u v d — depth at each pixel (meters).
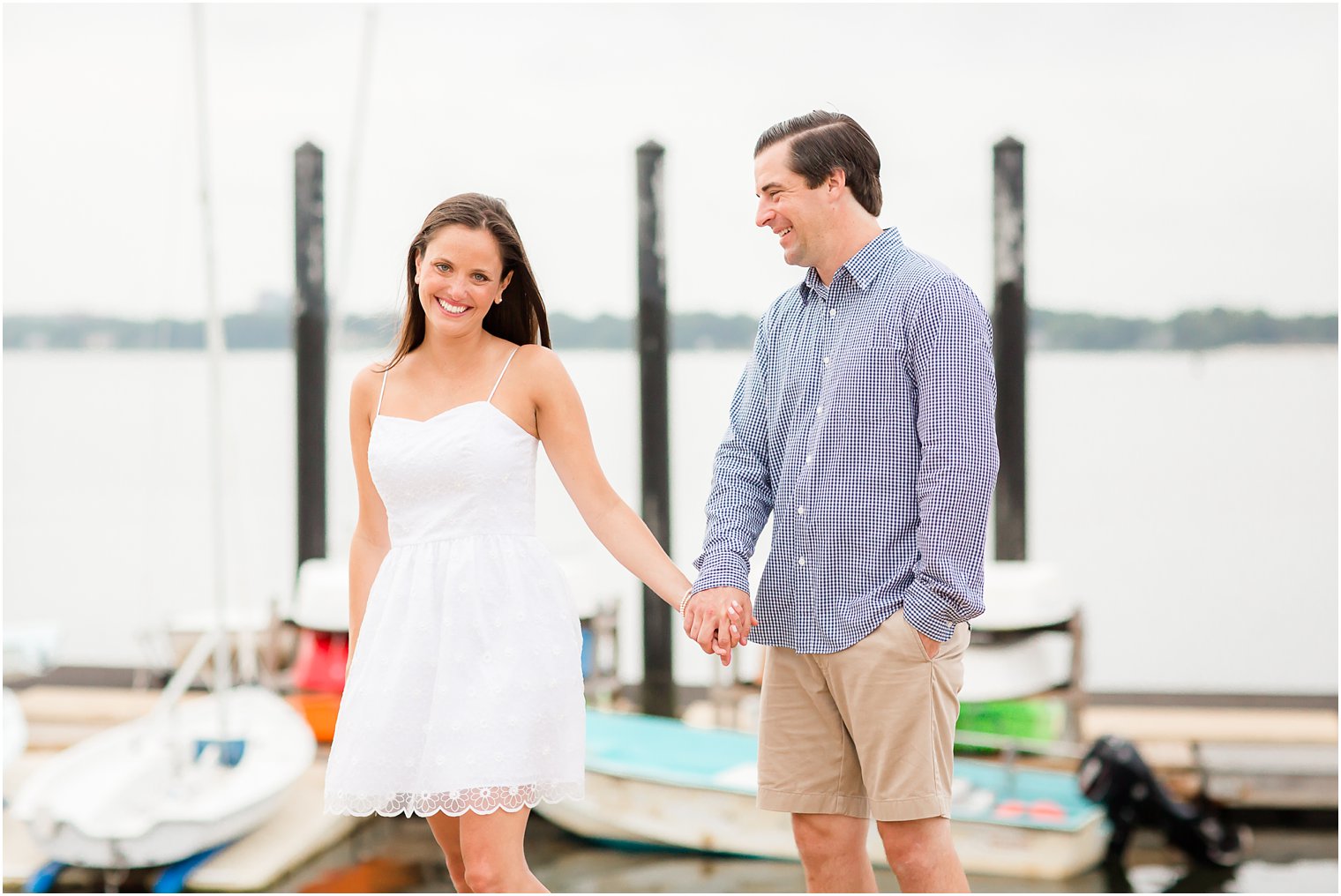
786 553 2.46
